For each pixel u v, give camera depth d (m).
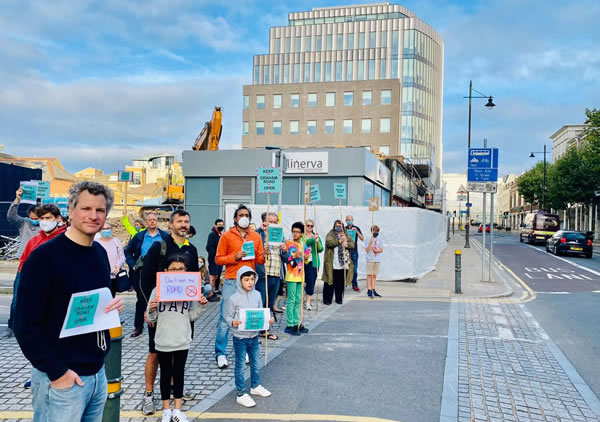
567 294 12.58
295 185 20.06
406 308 10.15
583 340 7.67
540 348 7.15
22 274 2.49
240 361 4.86
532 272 18.11
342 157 19.41
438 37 81.75
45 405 2.55
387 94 58.59
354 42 77.12
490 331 8.17
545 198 60.91
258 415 4.55
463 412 4.73
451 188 115.81
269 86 61.69
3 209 19.45
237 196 20.30
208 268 10.63
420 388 5.36
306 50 79.12
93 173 69.50
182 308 4.34
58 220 6.11
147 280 4.52
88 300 2.63
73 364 2.58
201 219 20.27
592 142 37.50
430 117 78.19
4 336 7.53
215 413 4.59
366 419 4.48
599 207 51.78
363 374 5.80
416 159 50.12
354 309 9.99
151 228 7.48
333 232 10.41
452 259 23.81
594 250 33.56
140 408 4.70
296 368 6.02
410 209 14.39
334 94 59.91
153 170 77.44
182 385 4.35
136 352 6.64
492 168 14.37
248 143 61.94
